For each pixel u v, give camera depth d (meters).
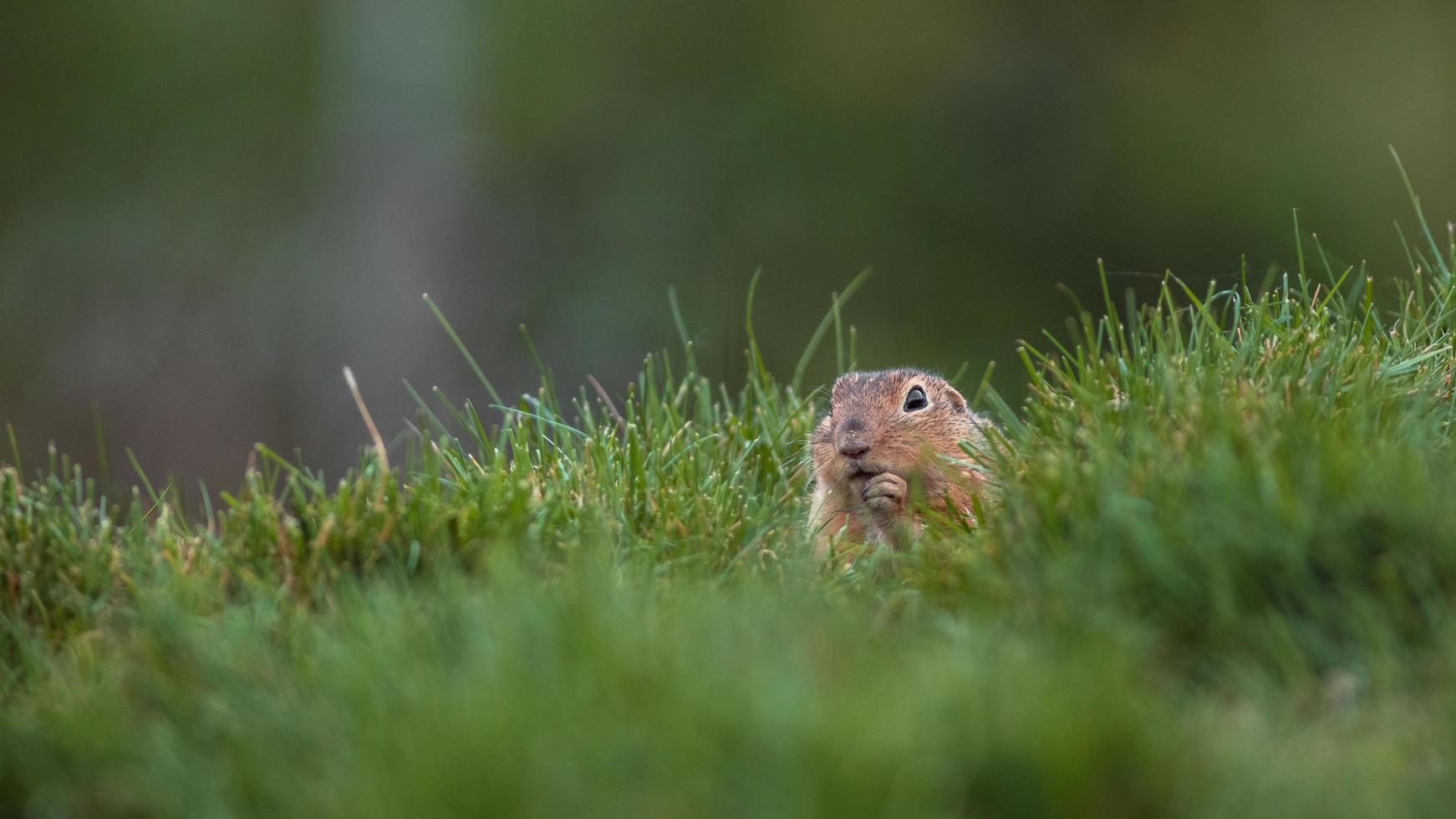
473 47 34.31
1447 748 5.70
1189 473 7.35
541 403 11.12
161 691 6.85
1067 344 36.12
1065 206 37.19
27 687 7.66
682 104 36.88
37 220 33.12
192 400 30.98
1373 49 37.38
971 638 6.60
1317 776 5.58
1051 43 38.69
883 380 11.23
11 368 31.66
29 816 6.16
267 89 33.50
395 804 5.33
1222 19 38.12
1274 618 6.64
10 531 8.74
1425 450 7.46
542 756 5.43
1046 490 7.67
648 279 33.88
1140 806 5.36
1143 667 6.50
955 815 5.34
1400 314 10.07
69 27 34.44
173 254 32.00
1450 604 6.52
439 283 32.22
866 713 5.53
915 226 36.97
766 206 36.06
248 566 8.39
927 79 38.69
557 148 35.03
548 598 6.76
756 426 11.35
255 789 5.85
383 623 6.93
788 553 8.91
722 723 5.53
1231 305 9.89
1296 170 35.84
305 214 32.41
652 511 9.23
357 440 30.58
